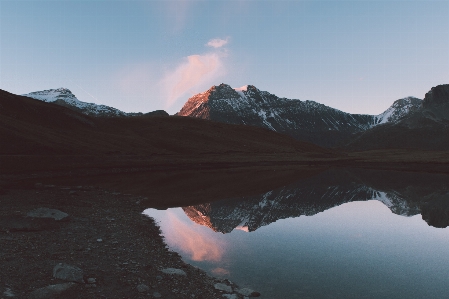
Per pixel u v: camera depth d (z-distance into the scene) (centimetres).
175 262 1609
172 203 3638
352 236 2283
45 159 7450
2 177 5516
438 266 1633
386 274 1523
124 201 3469
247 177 7250
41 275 1198
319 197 4503
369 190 5353
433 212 3353
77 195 3578
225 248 1945
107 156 9294
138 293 1160
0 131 8575
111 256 1571
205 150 14688
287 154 16838
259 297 1244
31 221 1972
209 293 1239
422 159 13325
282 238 2222
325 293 1292
